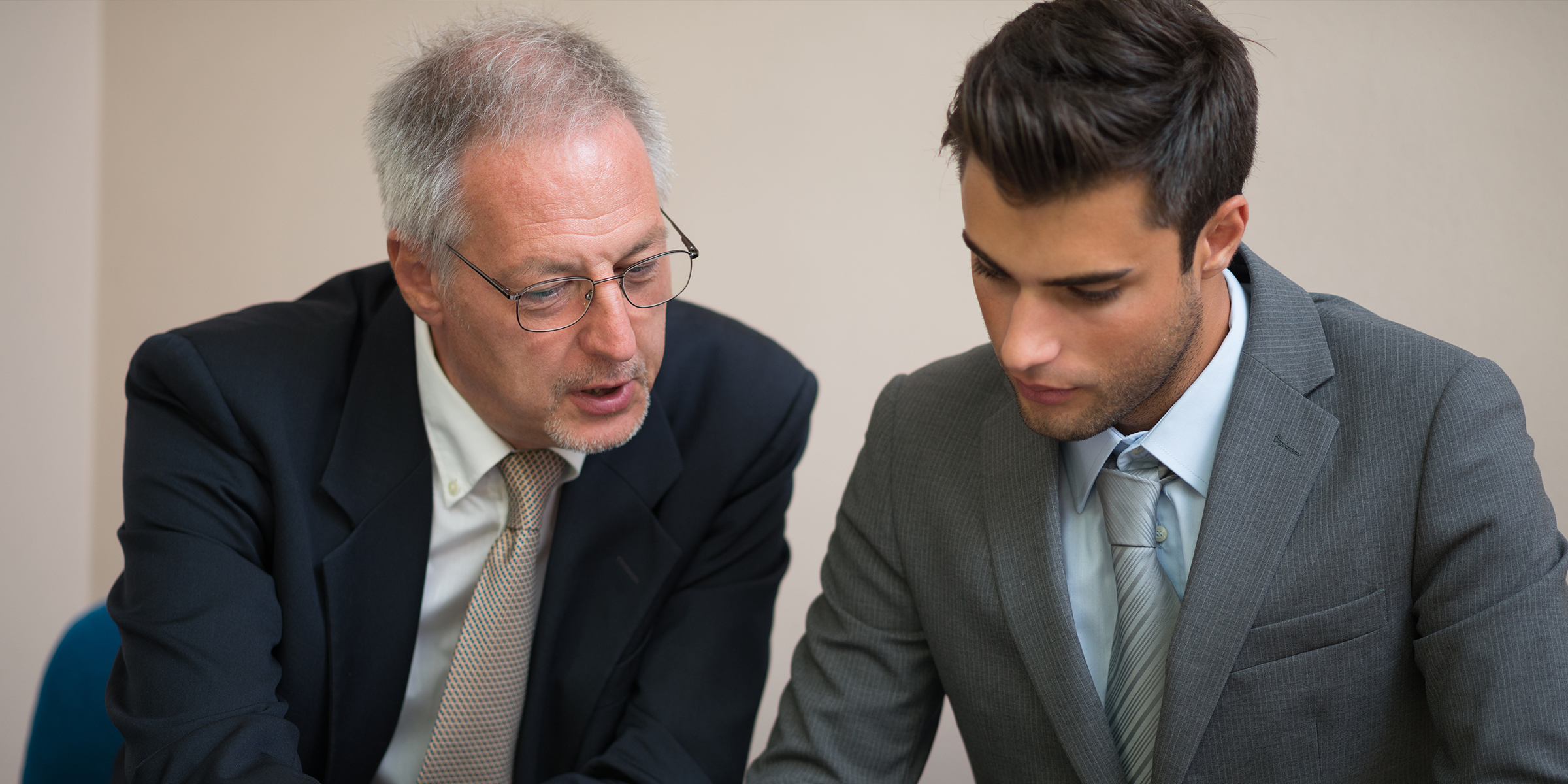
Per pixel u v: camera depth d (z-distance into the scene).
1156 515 1.12
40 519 2.58
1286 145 1.84
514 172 1.12
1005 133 0.87
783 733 1.28
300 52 2.44
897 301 2.16
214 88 2.50
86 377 2.64
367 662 1.35
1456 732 0.98
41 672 2.60
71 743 1.58
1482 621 0.97
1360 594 1.03
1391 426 1.03
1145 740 1.12
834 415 2.23
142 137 2.55
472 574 1.40
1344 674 1.04
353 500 1.33
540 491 1.35
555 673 1.40
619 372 1.19
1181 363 1.06
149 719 1.21
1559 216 1.70
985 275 0.97
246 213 2.51
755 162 2.20
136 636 1.24
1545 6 1.67
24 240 2.50
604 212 1.13
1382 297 1.81
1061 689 1.11
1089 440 1.12
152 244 2.57
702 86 2.21
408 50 1.25
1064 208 0.88
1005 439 1.18
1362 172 1.80
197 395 1.28
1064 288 0.92
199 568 1.25
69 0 2.52
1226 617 1.04
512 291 1.15
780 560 1.50
